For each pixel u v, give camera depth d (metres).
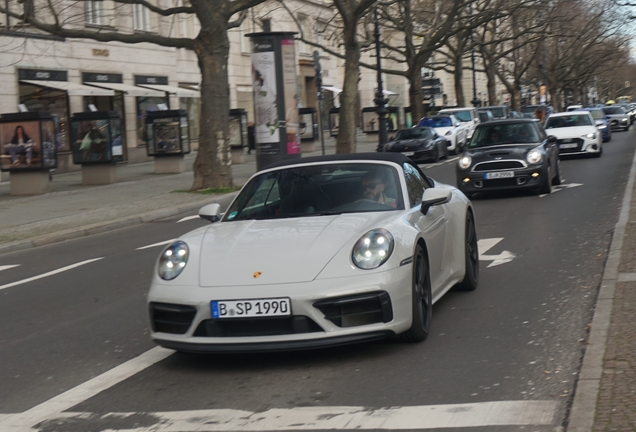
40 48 31.17
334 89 57.72
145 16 39.09
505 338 6.12
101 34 21.53
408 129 33.94
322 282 5.35
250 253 5.67
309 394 5.03
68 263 12.24
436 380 5.16
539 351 5.70
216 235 6.13
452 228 7.38
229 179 22.72
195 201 20.52
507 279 8.48
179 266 5.74
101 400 5.19
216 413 4.77
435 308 7.31
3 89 29.86
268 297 5.29
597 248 9.94
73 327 7.59
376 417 4.52
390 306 5.49
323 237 5.74
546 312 6.88
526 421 4.31
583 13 56.78
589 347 5.43
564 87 95.12
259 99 25.31
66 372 5.99
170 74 41.06
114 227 16.97
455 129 38.28
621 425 3.99
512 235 11.64
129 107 37.91
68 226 16.59
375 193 6.61
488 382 5.05
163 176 29.44
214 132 22.39
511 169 16.39
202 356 6.13
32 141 23.02
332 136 55.38
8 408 5.19
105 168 26.45
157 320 5.69
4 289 10.30
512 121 17.83
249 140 44.50
